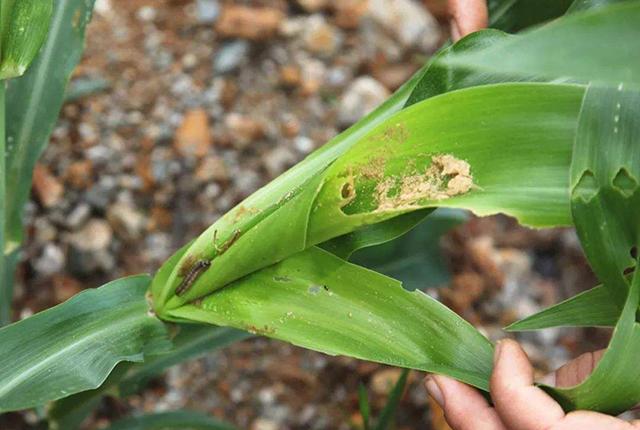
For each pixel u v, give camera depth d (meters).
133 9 1.00
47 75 0.62
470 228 0.99
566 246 1.00
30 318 0.52
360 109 1.00
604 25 0.36
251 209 0.52
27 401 0.48
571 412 0.47
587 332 0.97
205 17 1.01
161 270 0.54
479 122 0.47
